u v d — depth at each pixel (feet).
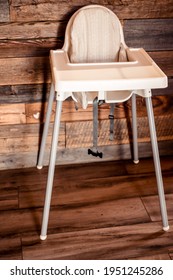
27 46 5.52
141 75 4.53
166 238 5.14
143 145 6.64
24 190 5.95
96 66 4.79
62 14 5.41
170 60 5.98
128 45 5.79
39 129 6.16
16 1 5.21
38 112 6.03
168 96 6.27
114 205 5.69
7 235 5.14
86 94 5.12
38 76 5.76
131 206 5.67
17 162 6.37
